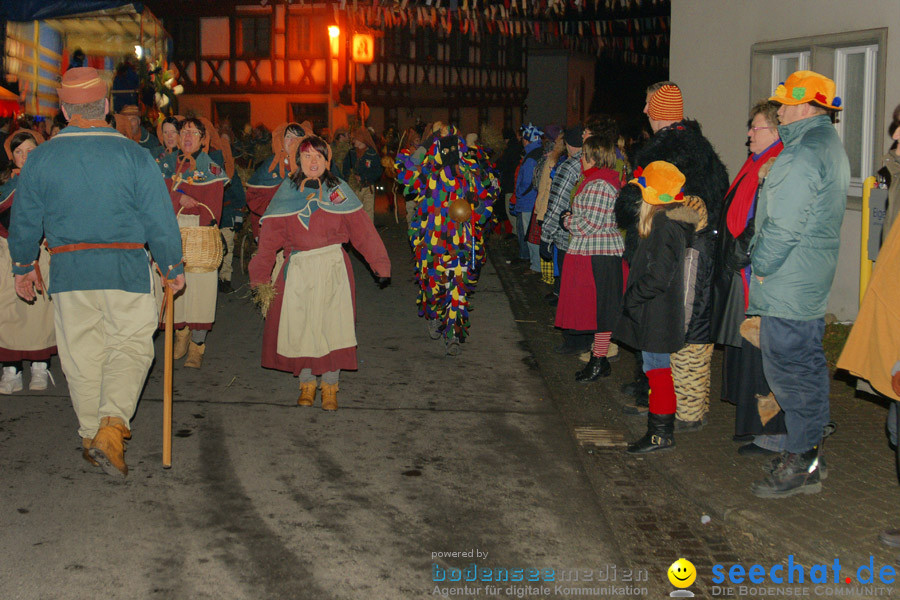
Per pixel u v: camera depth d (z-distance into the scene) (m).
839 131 8.12
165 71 15.12
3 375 6.11
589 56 45.19
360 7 24.12
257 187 7.50
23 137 5.62
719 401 6.04
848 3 7.68
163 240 4.63
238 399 6.11
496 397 6.30
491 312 9.29
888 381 3.90
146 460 4.96
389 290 10.52
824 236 4.26
